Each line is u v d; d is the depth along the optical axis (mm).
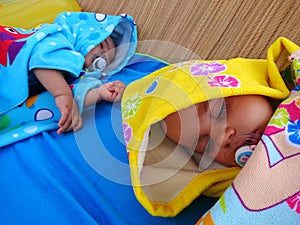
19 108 968
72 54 1059
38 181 783
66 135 903
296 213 596
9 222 723
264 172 637
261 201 615
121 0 1313
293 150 648
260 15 1034
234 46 1057
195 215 774
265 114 768
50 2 1375
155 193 753
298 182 614
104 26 1194
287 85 847
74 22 1217
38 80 1030
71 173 797
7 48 1011
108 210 734
